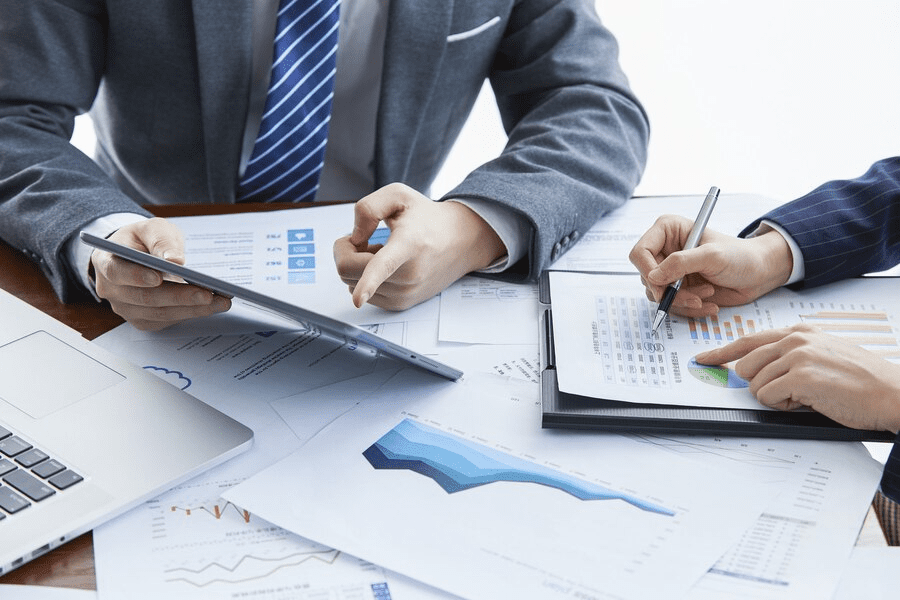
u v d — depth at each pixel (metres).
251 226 1.00
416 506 0.62
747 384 0.74
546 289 0.89
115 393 0.72
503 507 0.62
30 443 0.66
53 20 1.04
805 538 0.59
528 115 1.14
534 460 0.67
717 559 0.58
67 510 0.60
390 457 0.67
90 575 0.57
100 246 0.71
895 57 2.10
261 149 1.12
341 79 1.21
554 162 1.01
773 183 2.05
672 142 2.13
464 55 1.19
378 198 0.88
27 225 0.90
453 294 0.90
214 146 1.13
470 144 2.20
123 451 0.65
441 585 0.55
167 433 0.68
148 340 0.82
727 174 2.08
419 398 0.74
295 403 0.73
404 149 1.21
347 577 0.56
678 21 2.15
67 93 1.07
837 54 2.12
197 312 0.81
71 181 0.95
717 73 2.15
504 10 1.19
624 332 0.80
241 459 0.67
